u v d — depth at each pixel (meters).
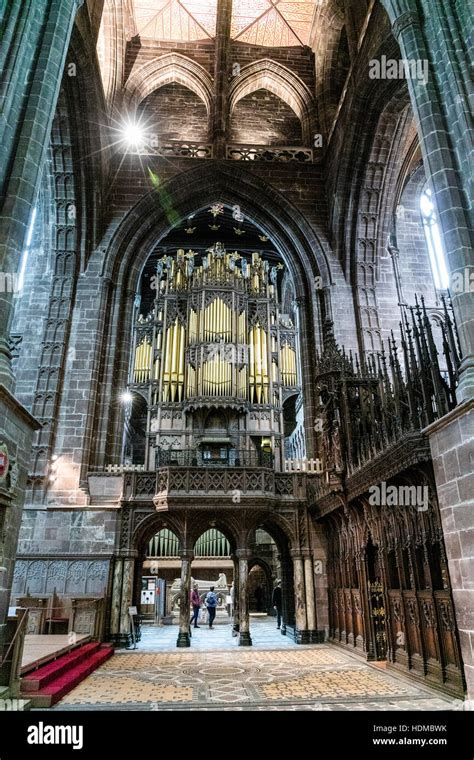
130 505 16.58
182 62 25.25
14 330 20.98
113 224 21.17
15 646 7.85
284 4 24.75
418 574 9.98
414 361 10.12
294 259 22.25
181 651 14.36
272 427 22.03
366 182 20.64
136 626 16.33
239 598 15.80
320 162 23.34
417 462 9.13
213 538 27.88
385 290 21.11
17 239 9.19
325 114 23.86
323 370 14.87
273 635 17.95
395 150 20.17
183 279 25.20
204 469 16.25
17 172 9.54
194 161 22.78
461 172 9.59
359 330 20.08
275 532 18.28
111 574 15.86
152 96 26.27
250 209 23.12
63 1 11.60
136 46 25.22
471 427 7.62
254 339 23.81
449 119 10.09
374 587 12.64
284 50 26.17
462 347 8.66
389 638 11.28
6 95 9.88
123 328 20.41
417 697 8.47
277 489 17.22
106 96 22.42
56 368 18.44
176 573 25.89
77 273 20.19
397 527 10.92
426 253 23.84
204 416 21.67
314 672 10.94
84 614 14.23
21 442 9.16
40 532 16.25
